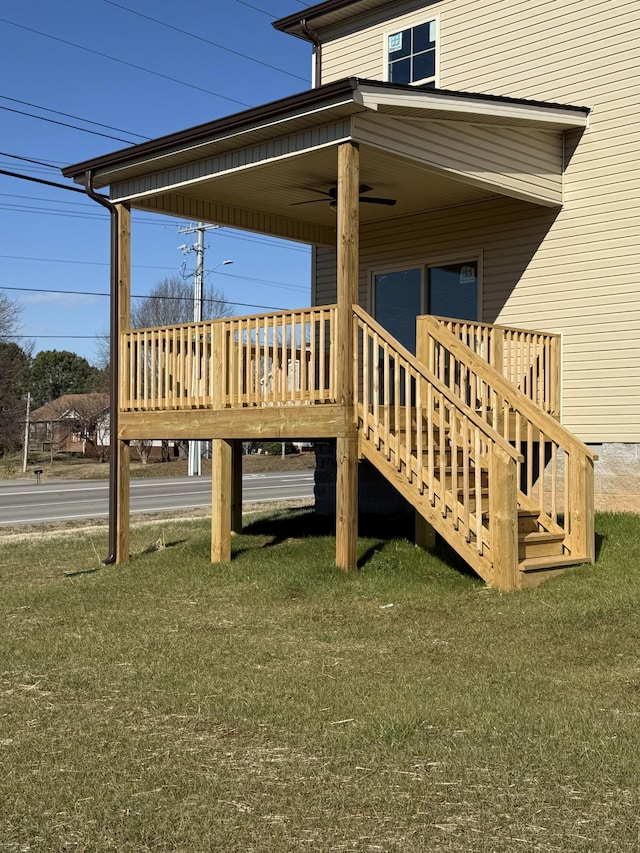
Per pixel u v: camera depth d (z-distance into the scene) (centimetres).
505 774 461
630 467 1161
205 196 1262
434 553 1024
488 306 1305
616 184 1178
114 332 1216
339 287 970
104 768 488
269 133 1011
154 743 525
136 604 919
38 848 399
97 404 6191
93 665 698
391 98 942
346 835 404
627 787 443
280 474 3888
